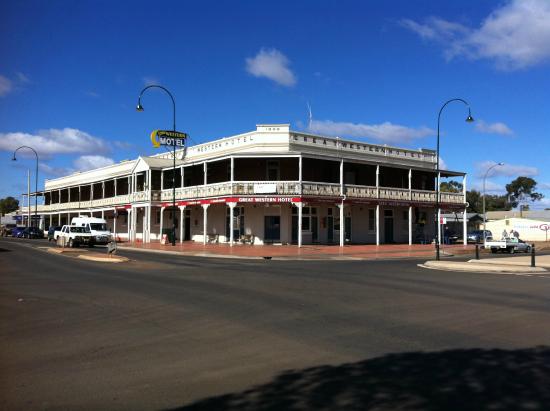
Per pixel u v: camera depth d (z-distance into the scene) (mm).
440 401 5289
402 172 47375
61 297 12344
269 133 39750
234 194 36562
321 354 7176
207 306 11086
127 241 48594
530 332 8703
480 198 111750
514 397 5410
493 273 20719
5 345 7637
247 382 5914
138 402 5254
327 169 41875
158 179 48938
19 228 67062
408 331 8719
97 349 7418
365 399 5348
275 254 30406
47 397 5398
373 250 34812
